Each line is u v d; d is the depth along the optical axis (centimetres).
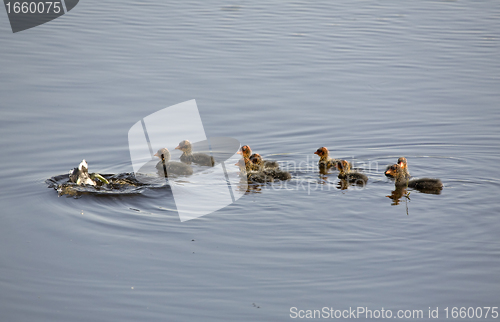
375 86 2245
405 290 961
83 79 2261
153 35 2888
